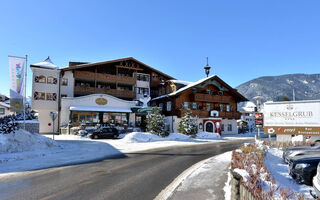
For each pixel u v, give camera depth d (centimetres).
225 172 838
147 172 888
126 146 1859
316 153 901
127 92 3769
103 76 3594
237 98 3988
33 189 663
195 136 2889
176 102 3419
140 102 3809
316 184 513
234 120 3956
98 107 3098
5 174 862
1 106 4081
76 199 574
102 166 1015
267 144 1595
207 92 3734
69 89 3316
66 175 839
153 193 619
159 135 2566
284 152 1113
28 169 955
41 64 3266
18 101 1659
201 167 943
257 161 745
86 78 3450
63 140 2200
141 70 4094
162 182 734
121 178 790
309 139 1619
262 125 1811
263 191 421
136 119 3628
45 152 1398
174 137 2631
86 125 2941
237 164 641
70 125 2812
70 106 2934
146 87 4084
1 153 1275
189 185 678
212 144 2130
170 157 1280
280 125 1722
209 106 3744
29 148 1439
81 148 1667
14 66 1666
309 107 1622
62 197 590
